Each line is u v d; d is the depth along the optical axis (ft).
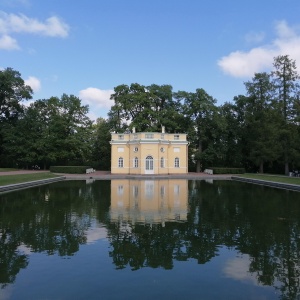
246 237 34.12
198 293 21.22
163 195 70.79
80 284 22.54
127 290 21.61
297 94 149.89
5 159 191.01
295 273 24.50
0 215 46.42
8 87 173.17
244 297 20.70
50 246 31.07
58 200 62.49
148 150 158.10
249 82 167.73
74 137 175.01
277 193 75.10
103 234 35.40
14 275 24.07
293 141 136.36
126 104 176.24
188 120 176.96
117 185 98.17
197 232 36.22
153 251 29.58
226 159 188.75
